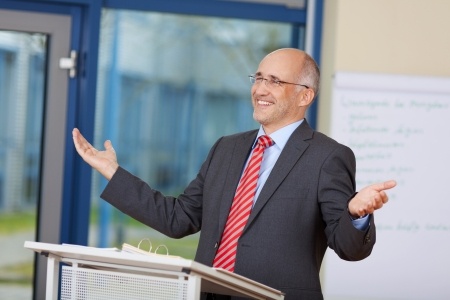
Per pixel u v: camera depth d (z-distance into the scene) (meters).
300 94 4.35
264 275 4.03
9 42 7.31
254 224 4.10
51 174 7.34
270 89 4.30
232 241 4.12
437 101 6.84
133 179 4.34
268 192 4.12
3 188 7.31
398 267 6.78
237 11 7.49
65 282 3.60
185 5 7.43
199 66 7.54
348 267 6.75
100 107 7.40
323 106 7.29
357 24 7.02
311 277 4.09
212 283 3.42
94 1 7.25
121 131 7.44
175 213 4.41
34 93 7.36
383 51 7.03
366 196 3.55
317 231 4.14
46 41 7.34
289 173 4.16
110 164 4.29
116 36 7.43
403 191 6.81
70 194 7.34
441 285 6.80
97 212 7.38
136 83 7.46
